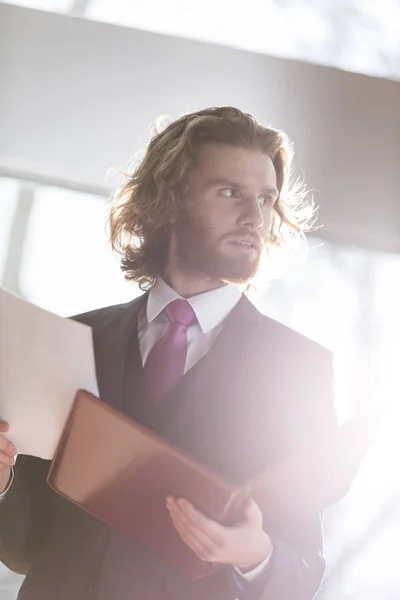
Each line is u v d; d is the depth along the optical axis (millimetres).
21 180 5793
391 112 5906
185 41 5773
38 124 5699
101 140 5715
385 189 5883
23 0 5699
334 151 5863
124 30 5738
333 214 5844
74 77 5723
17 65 5691
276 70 5824
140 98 5738
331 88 5863
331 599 5098
